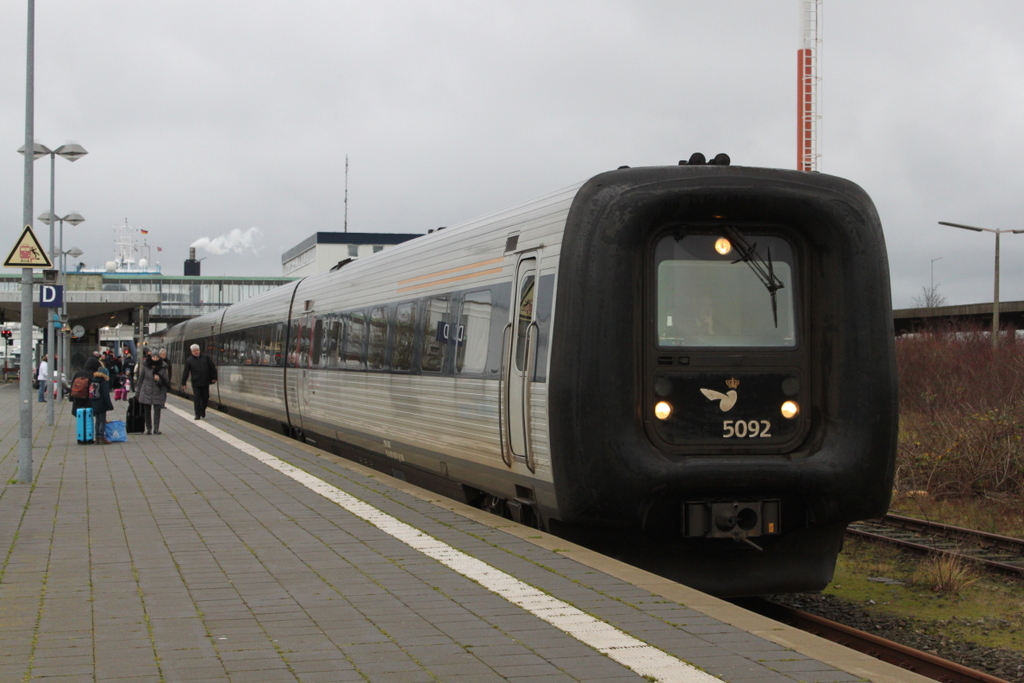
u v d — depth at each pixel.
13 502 11.12
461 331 10.97
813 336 8.43
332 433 17.36
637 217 8.02
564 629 5.85
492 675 5.02
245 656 5.35
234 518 9.96
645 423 8.18
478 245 10.70
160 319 74.19
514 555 8.01
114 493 11.84
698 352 8.27
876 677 4.95
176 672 5.07
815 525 8.34
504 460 9.62
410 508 10.54
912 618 8.91
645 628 5.87
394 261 14.05
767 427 8.36
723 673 5.02
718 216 8.25
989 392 21.95
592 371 7.99
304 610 6.33
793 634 5.73
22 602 6.57
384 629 5.88
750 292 8.39
